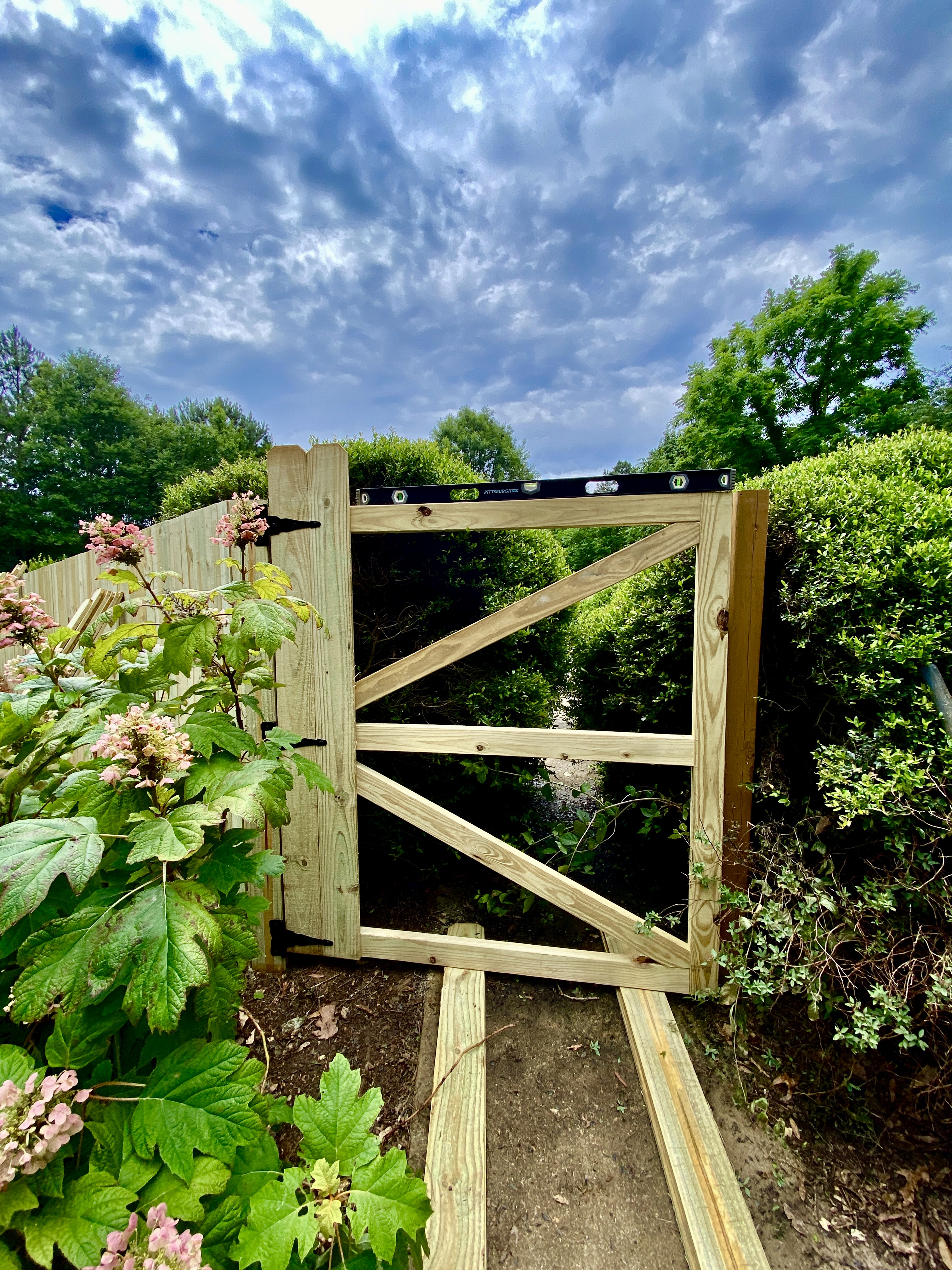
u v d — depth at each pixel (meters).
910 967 1.29
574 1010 1.82
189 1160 0.74
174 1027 0.71
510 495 1.81
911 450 1.98
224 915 0.96
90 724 1.07
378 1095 0.94
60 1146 0.62
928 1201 1.25
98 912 0.81
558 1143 1.42
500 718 2.53
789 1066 1.57
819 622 1.72
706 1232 1.18
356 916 2.00
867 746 1.51
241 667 1.35
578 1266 1.17
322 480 1.89
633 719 2.73
